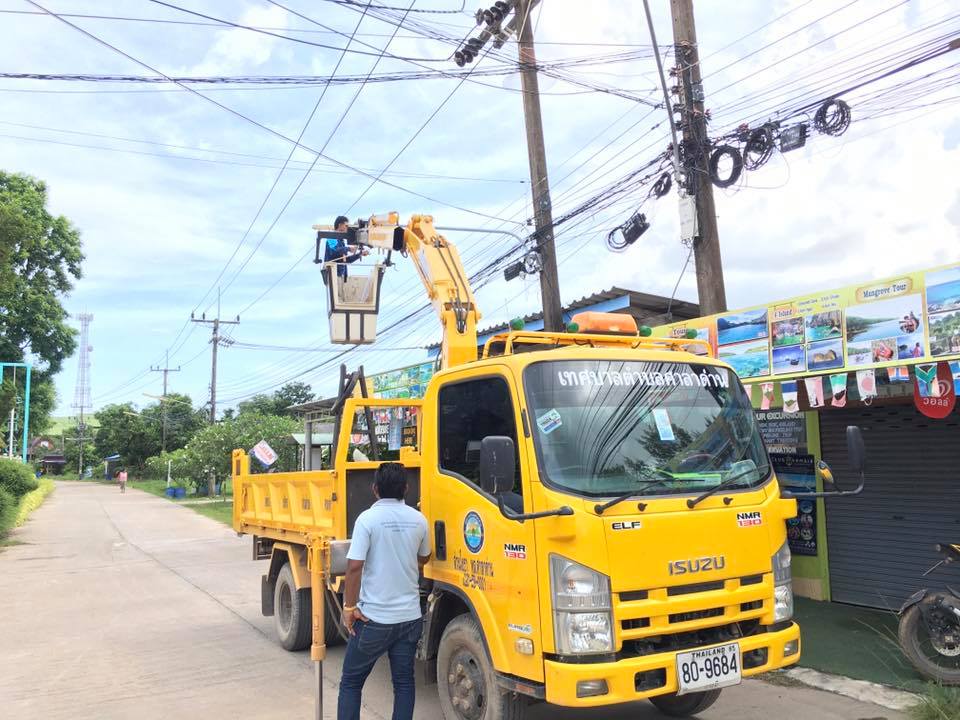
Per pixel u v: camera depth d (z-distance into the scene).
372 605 4.31
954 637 5.46
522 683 3.98
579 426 4.17
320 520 6.27
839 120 8.50
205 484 42.88
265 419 32.44
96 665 7.05
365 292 8.30
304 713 5.54
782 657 4.20
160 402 67.12
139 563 14.84
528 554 3.96
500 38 11.37
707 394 4.64
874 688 5.55
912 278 6.45
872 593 7.84
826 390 7.08
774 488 4.49
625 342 5.35
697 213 9.55
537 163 12.49
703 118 9.64
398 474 4.55
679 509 4.03
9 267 17.91
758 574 4.22
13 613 9.84
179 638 8.16
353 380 6.12
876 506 7.85
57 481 77.31
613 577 3.76
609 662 3.68
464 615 4.66
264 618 9.14
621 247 11.27
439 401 5.00
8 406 19.69
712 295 9.38
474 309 6.43
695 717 5.16
